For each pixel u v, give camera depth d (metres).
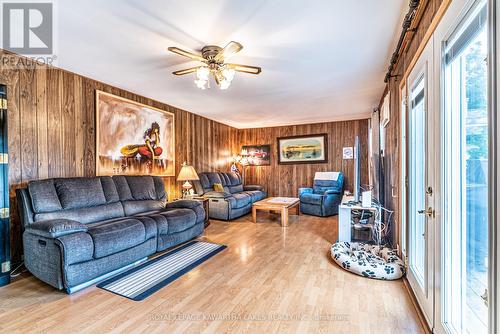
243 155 7.53
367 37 2.37
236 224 4.81
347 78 3.46
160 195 4.05
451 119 1.41
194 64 2.96
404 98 2.35
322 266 2.76
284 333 1.67
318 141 6.71
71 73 3.21
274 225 4.72
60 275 2.15
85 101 3.37
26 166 2.78
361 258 2.74
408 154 2.23
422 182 2.15
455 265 1.42
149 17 2.04
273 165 7.25
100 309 1.96
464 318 1.41
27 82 2.79
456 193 1.42
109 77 3.38
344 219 3.47
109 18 2.05
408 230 2.27
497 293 0.90
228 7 1.91
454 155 1.42
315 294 2.16
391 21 2.11
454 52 1.37
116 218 3.23
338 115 5.85
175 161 4.99
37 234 2.30
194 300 2.09
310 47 2.56
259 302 2.05
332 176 6.14
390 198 3.38
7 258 2.39
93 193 3.08
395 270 2.40
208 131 6.18
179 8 1.92
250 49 2.60
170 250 3.32
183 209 3.71
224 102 4.70
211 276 2.54
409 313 1.88
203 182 5.43
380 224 3.42
